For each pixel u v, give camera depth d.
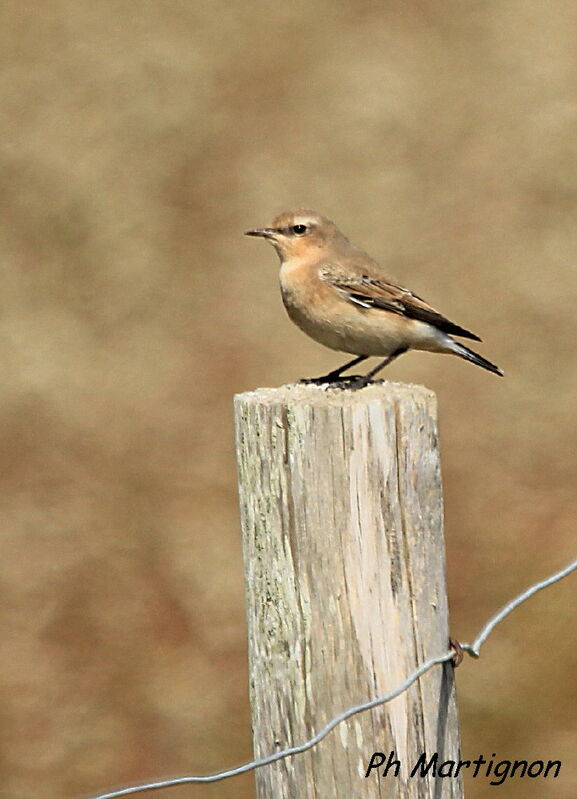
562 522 15.85
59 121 23.41
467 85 24.20
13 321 19.83
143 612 14.73
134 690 13.54
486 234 21.14
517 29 25.58
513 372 18.72
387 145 22.98
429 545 6.39
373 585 6.31
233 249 21.17
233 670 13.79
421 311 10.66
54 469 17.19
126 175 22.45
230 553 15.66
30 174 22.33
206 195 22.16
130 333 19.69
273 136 23.25
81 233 21.33
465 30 25.66
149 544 15.85
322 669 6.34
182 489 16.84
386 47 25.27
